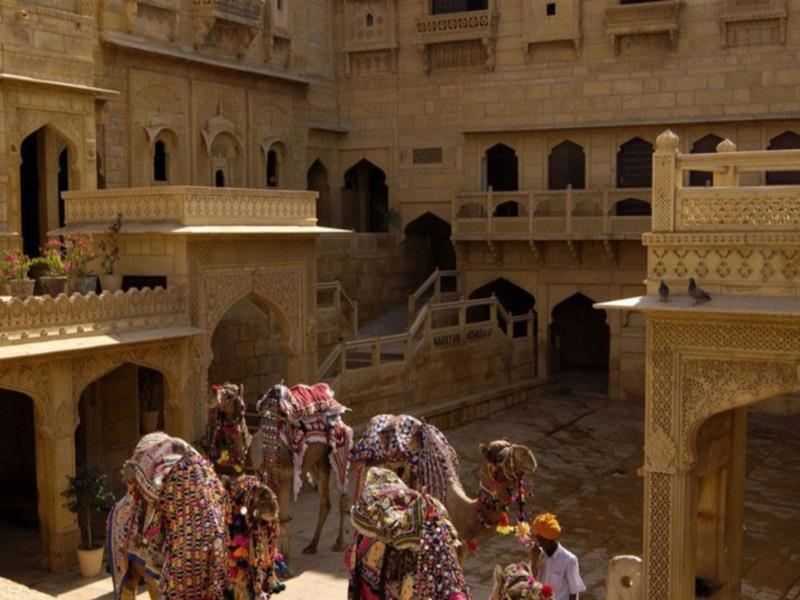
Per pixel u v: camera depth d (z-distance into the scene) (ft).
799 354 25.82
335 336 71.26
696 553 30.42
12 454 51.03
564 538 45.11
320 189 87.51
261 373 61.52
